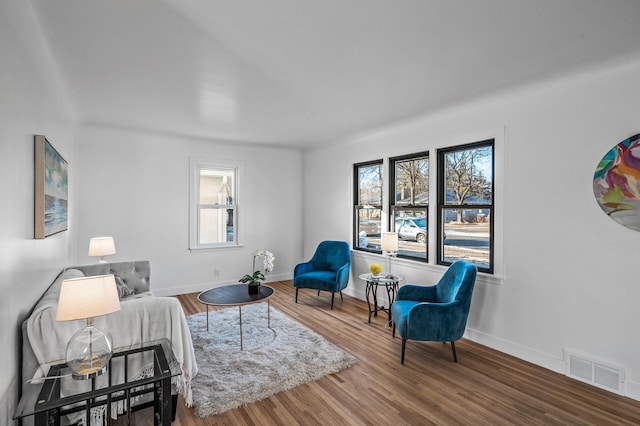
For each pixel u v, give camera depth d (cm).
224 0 172
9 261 154
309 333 349
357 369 277
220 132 468
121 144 459
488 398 236
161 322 215
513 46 218
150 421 215
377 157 461
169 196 495
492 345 318
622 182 238
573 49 219
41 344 177
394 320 321
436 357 299
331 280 442
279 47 224
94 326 188
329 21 192
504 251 309
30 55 185
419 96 311
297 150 607
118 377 203
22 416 140
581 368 259
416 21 190
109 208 452
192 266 516
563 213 270
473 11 179
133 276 385
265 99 328
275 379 257
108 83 289
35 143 196
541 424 208
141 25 197
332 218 548
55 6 178
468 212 350
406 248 425
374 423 209
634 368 234
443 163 378
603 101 248
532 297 289
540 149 284
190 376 221
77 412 187
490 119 322
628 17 182
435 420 212
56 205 248
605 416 216
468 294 289
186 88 301
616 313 243
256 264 574
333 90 302
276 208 593
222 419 213
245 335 345
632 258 235
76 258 424
